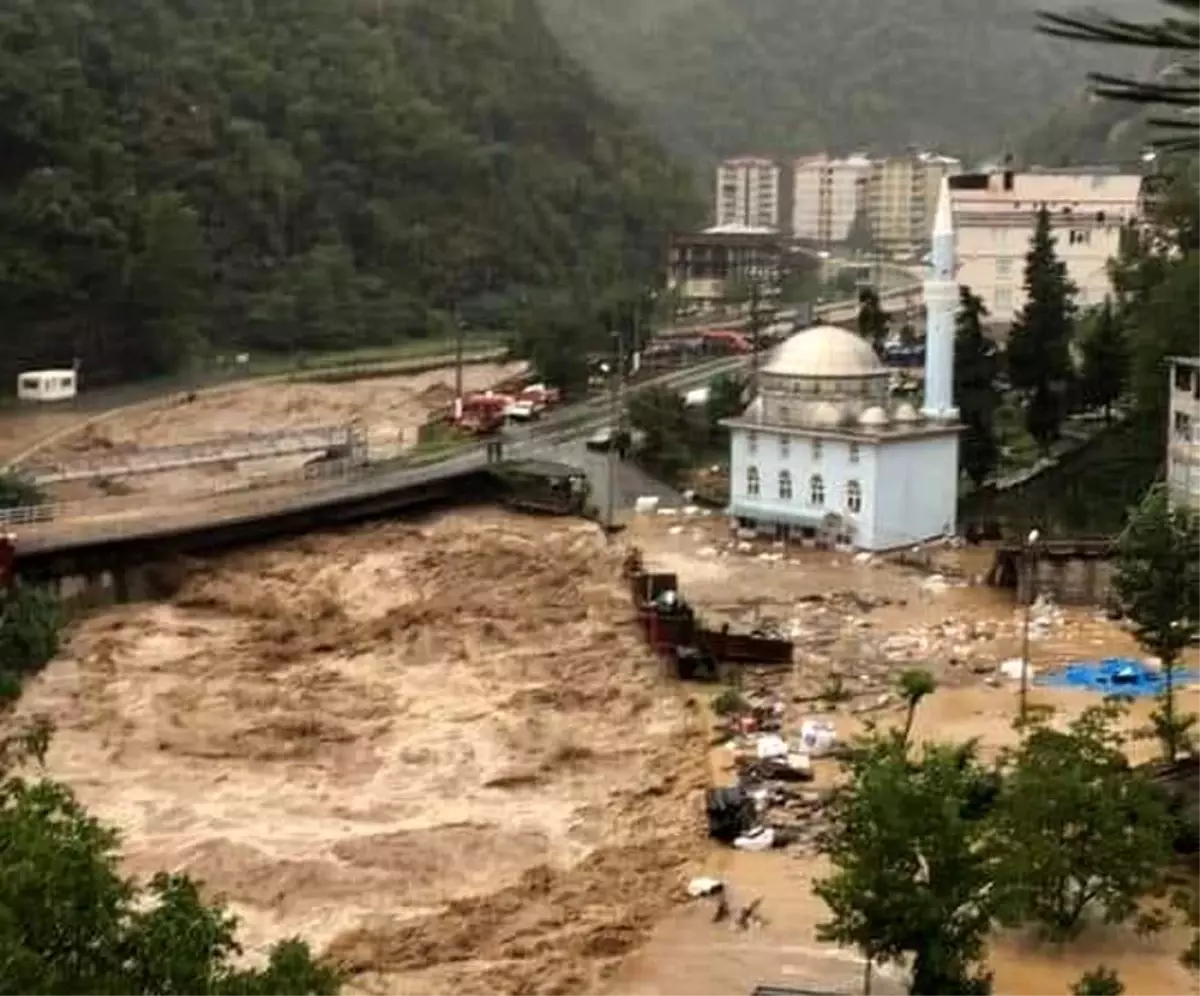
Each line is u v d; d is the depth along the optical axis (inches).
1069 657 3956.7
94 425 7037.4
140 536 4512.8
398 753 3230.8
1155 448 5433.1
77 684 3649.1
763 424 5295.3
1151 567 3265.3
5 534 4222.4
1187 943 2393.0
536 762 3189.0
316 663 3858.3
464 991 2297.0
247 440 6200.8
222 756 3208.7
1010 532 5231.3
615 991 2313.0
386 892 2583.7
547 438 6678.2
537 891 2600.9
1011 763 2719.0
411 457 6171.3
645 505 5757.9
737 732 3393.2
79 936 1277.1
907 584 4719.5
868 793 2171.5
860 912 2134.6
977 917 2143.2
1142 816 2421.3
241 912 2488.9
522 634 4077.3
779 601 4512.8
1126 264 6766.7
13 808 1428.4
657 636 3897.6
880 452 5059.1
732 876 2684.5
